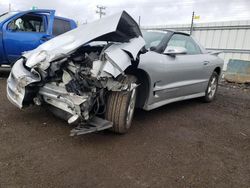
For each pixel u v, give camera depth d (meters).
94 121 2.84
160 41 3.91
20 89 2.89
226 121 4.22
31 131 2.99
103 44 3.68
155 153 2.72
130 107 3.15
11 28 5.76
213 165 2.60
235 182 2.31
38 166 2.26
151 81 3.39
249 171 2.54
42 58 2.75
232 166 2.62
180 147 2.95
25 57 3.14
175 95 4.15
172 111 4.50
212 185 2.23
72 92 2.60
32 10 6.02
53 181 2.06
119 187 2.06
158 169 2.40
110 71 2.55
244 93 7.49
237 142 3.31
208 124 3.94
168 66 3.68
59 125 3.24
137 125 3.55
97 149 2.68
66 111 2.78
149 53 3.45
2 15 6.38
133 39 3.14
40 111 3.71
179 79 4.07
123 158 2.54
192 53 4.62
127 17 2.95
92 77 2.59
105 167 2.34
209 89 5.36
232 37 12.72
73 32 3.33
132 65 3.13
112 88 2.77
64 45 2.90
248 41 12.10
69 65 2.67
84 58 2.75
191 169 2.47
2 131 2.92
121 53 2.73
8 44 5.63
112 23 2.84
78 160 2.42
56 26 6.39
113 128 3.03
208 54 5.14
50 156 2.45
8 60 5.80
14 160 2.32
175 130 3.51
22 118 3.38
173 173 2.36
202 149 2.96
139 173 2.30
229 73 9.91
